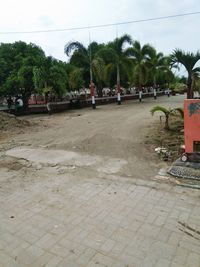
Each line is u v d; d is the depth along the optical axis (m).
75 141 9.07
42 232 3.66
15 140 9.76
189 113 5.76
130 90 36.53
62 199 4.65
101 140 8.98
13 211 4.29
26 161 6.97
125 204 4.37
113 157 7.00
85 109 21.44
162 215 3.98
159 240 3.37
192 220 3.82
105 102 26.17
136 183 5.22
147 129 10.54
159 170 5.85
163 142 8.23
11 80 18.52
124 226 3.72
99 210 4.20
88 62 21.56
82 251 3.22
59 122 14.17
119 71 24.56
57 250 3.26
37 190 5.09
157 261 2.99
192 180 5.18
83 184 5.28
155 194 4.70
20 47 20.69
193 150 5.87
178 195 4.62
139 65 25.39
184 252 3.13
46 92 17.91
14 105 21.14
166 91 40.91
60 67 19.20
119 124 12.14
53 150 7.99
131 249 3.21
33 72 17.62
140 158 6.79
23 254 3.21
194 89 11.10
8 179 5.74
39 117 17.34
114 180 5.43
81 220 3.92
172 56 10.87
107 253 3.16
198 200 4.42
